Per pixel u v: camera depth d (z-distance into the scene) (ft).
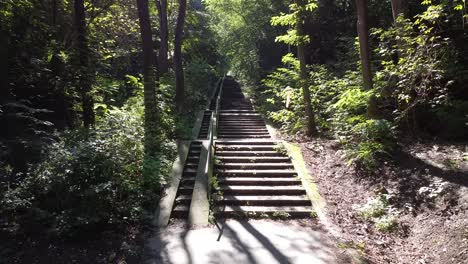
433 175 23.77
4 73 30.96
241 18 84.12
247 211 25.20
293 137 41.52
